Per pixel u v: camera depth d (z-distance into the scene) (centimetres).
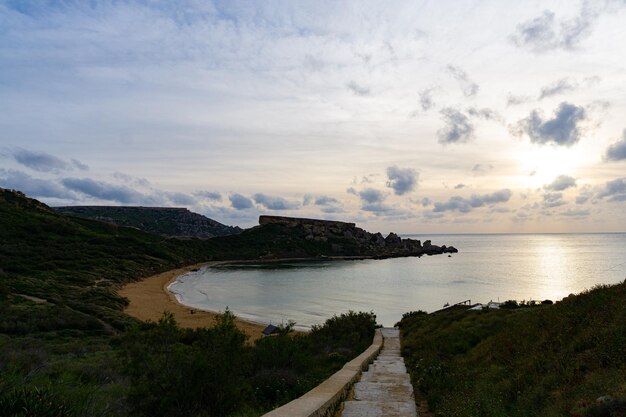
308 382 1012
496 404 654
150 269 9312
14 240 8231
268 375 1038
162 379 773
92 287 5791
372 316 2902
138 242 11794
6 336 2170
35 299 3950
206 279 9525
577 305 1195
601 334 795
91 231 11619
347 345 1958
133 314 4503
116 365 1319
